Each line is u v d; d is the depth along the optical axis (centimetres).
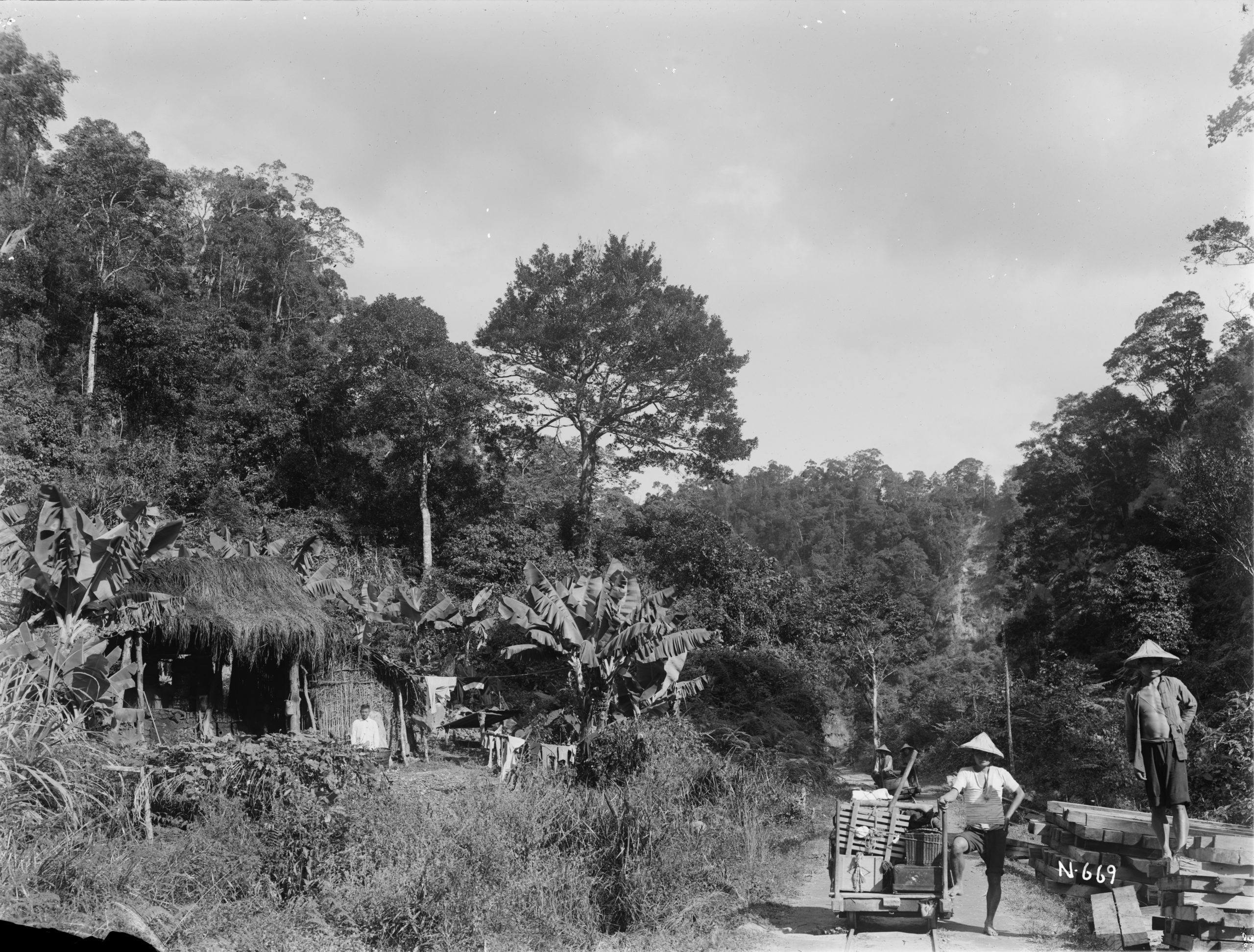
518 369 4581
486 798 1005
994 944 699
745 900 870
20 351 3959
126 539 1214
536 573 1662
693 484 8006
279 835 848
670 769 1188
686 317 4528
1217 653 2761
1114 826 845
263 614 1425
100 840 809
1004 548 5256
